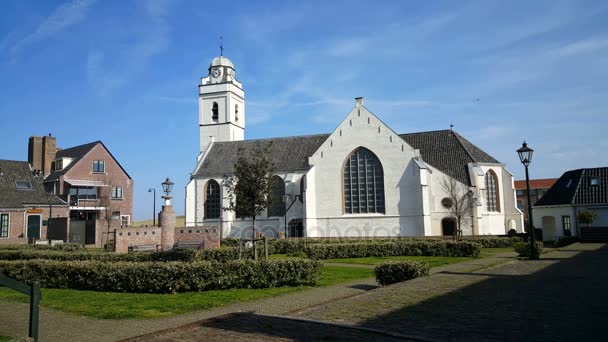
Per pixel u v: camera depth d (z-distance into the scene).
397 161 47.84
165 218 30.88
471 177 49.38
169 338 8.77
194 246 31.34
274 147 59.62
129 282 16.47
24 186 55.25
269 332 8.95
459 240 34.28
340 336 8.48
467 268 20.16
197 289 16.36
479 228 47.31
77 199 62.44
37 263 18.05
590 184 47.06
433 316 9.91
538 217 50.34
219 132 68.38
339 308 11.06
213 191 57.69
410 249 31.91
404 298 12.21
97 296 15.38
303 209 49.75
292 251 36.19
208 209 57.59
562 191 49.34
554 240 46.47
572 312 9.99
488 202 51.41
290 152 58.03
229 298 14.73
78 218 63.91
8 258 25.03
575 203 46.09
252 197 27.12
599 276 15.75
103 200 62.06
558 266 19.50
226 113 68.31
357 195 49.03
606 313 9.80
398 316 9.98
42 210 54.06
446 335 8.30
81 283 17.14
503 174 52.22
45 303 14.02
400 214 47.16
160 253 23.81
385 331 8.64
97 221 49.47
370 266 25.44
